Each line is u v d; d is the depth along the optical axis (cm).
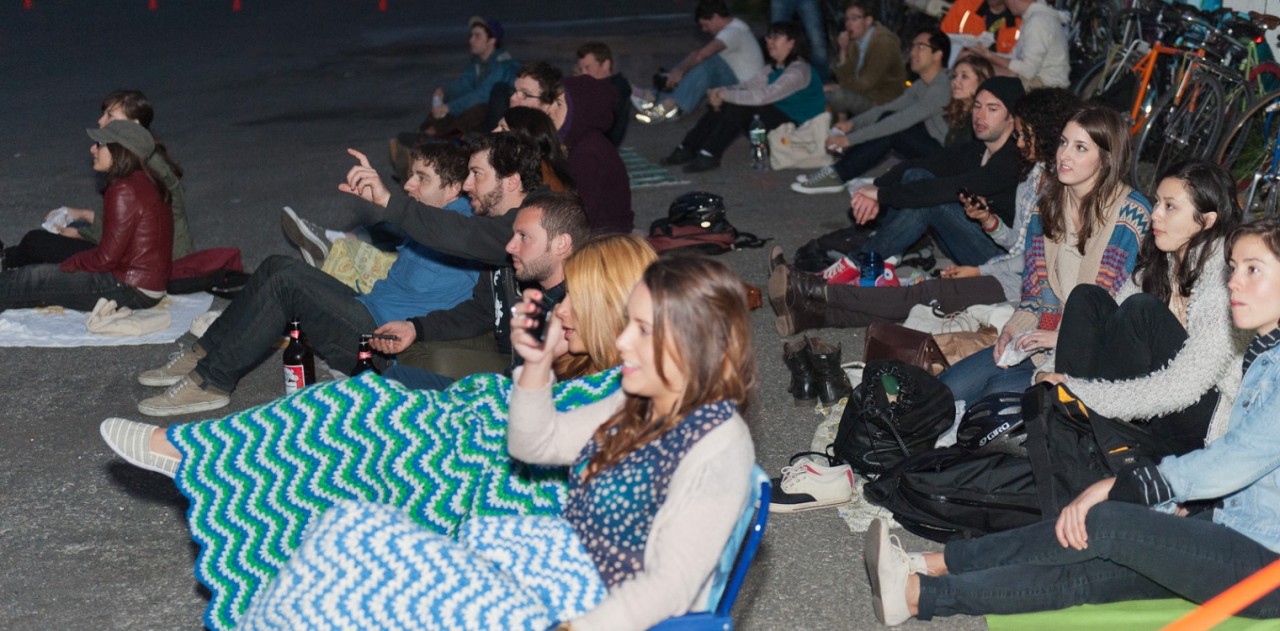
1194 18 895
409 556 263
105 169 652
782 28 1016
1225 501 352
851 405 455
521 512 335
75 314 669
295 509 334
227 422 340
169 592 407
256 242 845
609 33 1917
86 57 1744
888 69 1079
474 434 340
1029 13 950
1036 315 509
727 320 258
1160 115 898
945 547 371
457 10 2322
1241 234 330
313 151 1142
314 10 2364
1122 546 333
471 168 498
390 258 588
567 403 325
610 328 327
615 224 654
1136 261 473
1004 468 400
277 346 623
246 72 1612
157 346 628
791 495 446
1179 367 385
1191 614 355
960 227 669
